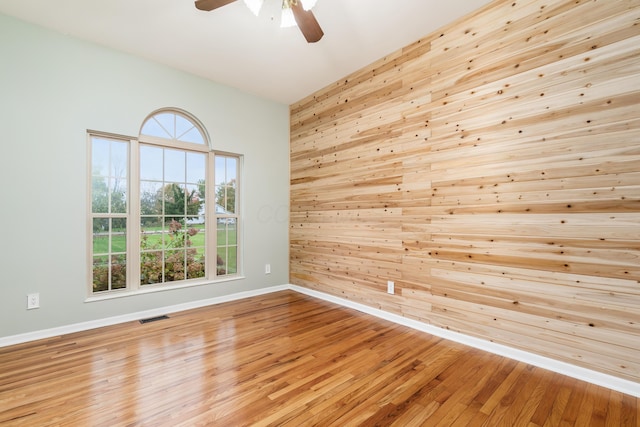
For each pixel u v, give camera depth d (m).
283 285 4.28
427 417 1.55
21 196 2.46
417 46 2.77
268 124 4.12
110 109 2.88
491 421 1.52
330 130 3.69
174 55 3.03
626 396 1.72
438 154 2.62
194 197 3.53
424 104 2.72
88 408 1.61
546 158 2.03
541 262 2.06
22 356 2.19
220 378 1.91
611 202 1.80
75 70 2.70
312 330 2.72
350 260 3.43
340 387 1.82
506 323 2.22
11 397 1.70
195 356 2.21
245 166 3.88
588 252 1.88
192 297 3.38
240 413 1.57
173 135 3.36
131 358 2.17
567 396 1.73
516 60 2.16
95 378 1.90
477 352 2.29
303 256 4.10
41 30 2.55
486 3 2.30
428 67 2.69
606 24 1.81
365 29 2.61
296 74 3.44
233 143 3.76
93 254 2.87
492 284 2.29
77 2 2.27
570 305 1.94
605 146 1.81
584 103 1.88
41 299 2.53
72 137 2.69
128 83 2.98
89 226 2.82
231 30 2.62
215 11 2.38
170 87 3.25
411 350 2.32
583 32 1.89
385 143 3.05
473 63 2.39
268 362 2.12
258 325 2.84
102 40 2.76
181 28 2.59
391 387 1.82
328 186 3.71
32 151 2.51
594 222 1.85
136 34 2.68
